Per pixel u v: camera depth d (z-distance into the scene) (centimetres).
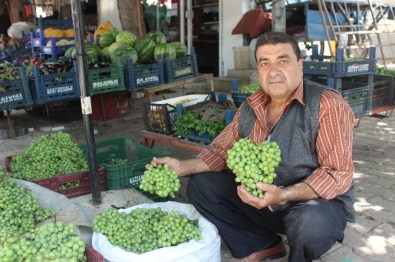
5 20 1506
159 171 258
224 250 309
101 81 661
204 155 289
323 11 827
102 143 443
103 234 257
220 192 271
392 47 1148
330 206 234
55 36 894
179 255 235
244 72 920
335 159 237
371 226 340
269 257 288
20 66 633
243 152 224
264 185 219
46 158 370
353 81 551
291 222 233
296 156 247
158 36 766
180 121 446
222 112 463
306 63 502
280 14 608
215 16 1142
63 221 292
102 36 774
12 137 644
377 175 450
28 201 291
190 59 764
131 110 805
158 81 723
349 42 862
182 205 293
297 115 247
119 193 369
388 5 952
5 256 214
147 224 261
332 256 299
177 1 1199
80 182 368
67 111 766
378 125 657
